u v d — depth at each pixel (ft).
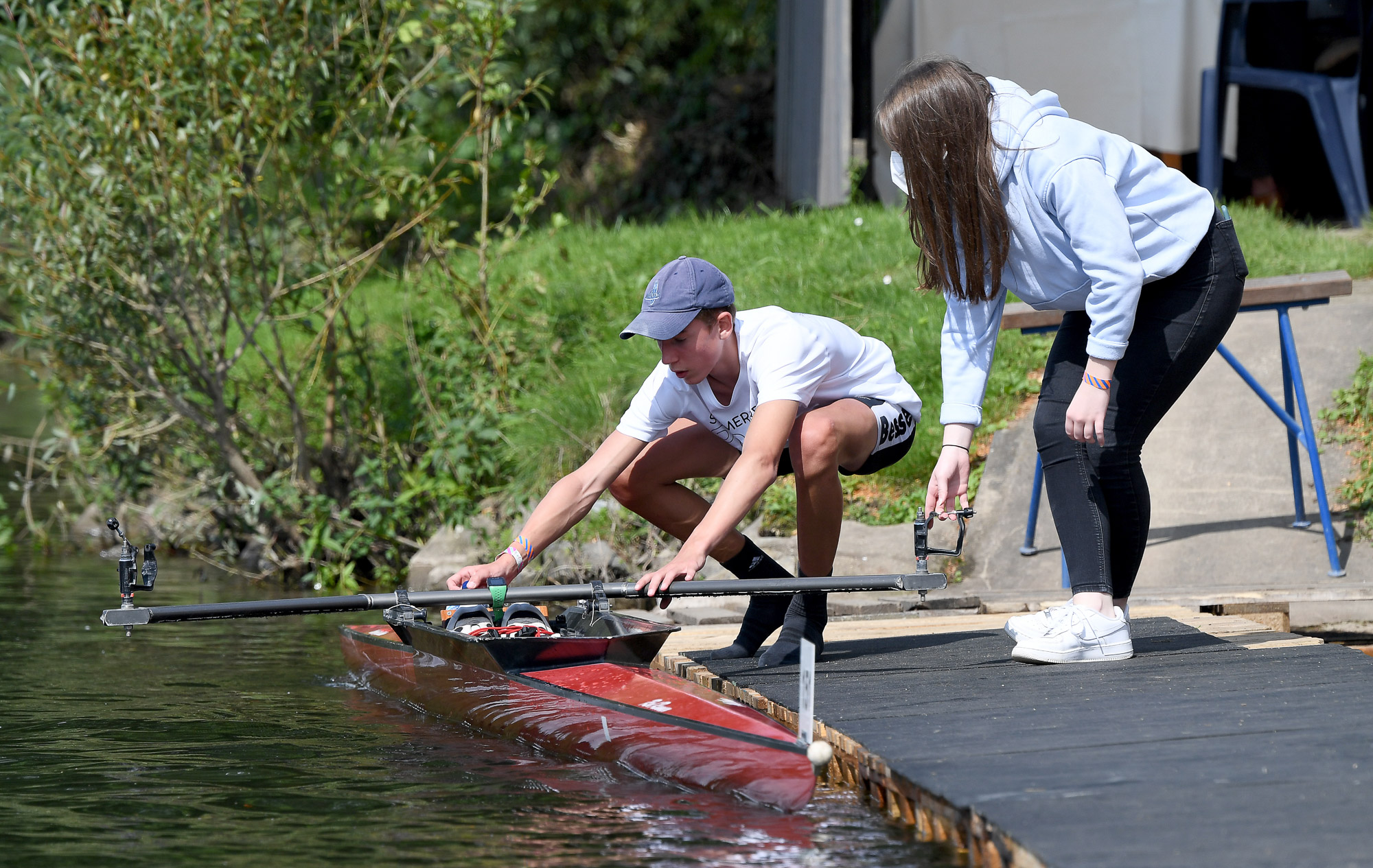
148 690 59.47
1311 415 80.28
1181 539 74.08
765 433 47.65
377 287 138.31
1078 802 34.37
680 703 44.57
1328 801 33.65
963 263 49.26
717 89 189.06
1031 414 86.33
